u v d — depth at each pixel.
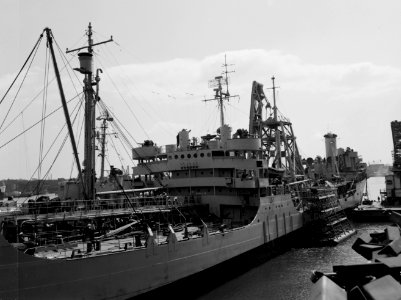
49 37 23.30
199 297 24.20
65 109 24.52
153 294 21.67
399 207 64.12
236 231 29.55
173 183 37.50
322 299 7.17
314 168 76.50
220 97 42.31
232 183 33.94
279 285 25.95
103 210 25.23
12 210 19.30
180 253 23.66
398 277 9.05
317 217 43.53
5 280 15.70
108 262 19.20
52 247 20.12
